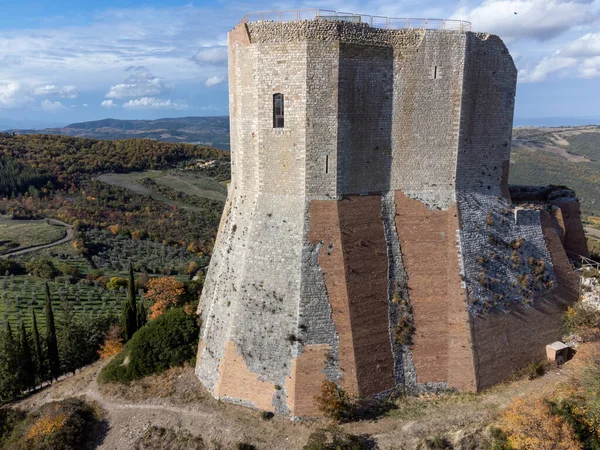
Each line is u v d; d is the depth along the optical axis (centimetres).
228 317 2825
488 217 2978
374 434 2388
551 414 2284
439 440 2305
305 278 2655
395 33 2708
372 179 2819
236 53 2817
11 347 3825
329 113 2623
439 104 2809
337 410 2431
